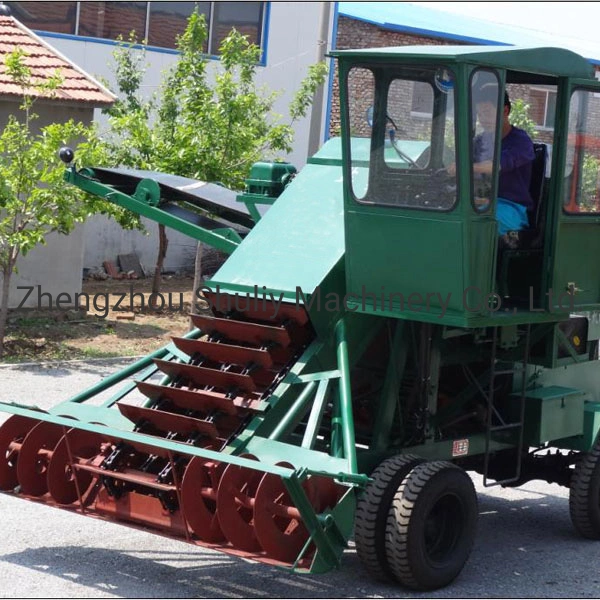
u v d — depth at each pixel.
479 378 8.08
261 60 22.08
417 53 6.83
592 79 7.61
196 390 7.21
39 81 15.49
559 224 7.58
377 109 7.08
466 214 6.79
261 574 7.14
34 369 12.91
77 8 19.91
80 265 16.22
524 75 7.68
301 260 7.46
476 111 6.84
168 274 20.48
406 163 6.99
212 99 17.83
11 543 7.48
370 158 7.13
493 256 7.07
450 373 8.30
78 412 7.41
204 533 6.52
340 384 6.92
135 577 6.95
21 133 13.48
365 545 6.80
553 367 8.22
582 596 7.09
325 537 6.21
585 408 8.34
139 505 6.80
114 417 7.34
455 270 6.88
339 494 6.49
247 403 6.97
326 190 7.96
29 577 6.82
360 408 7.96
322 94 17.66
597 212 7.90
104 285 18.61
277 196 8.66
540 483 10.13
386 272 7.13
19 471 7.16
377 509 6.78
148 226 20.14
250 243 7.75
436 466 6.90
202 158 15.63
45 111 15.59
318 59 17.73
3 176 13.20
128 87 18.62
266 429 6.92
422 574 6.84
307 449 6.61
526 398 8.03
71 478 7.12
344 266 7.41
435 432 7.85
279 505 6.28
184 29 21.23
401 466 6.91
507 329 7.82
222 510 6.29
